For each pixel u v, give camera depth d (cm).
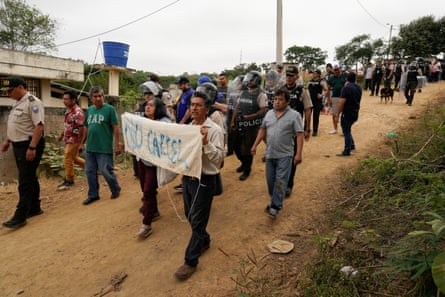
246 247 358
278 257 333
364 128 880
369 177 483
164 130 336
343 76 872
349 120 635
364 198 424
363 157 617
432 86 1670
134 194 567
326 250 315
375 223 356
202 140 293
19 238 441
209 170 307
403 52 3506
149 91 498
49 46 2923
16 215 475
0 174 682
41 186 668
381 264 283
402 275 265
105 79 1841
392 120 926
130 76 2245
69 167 644
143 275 333
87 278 339
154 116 395
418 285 239
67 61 1242
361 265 288
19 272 360
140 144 385
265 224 404
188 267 317
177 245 378
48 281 341
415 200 348
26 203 477
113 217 475
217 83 702
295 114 380
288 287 287
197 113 308
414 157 470
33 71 1118
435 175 375
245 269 319
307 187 505
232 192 515
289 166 390
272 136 388
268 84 536
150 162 379
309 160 641
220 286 301
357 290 259
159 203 504
